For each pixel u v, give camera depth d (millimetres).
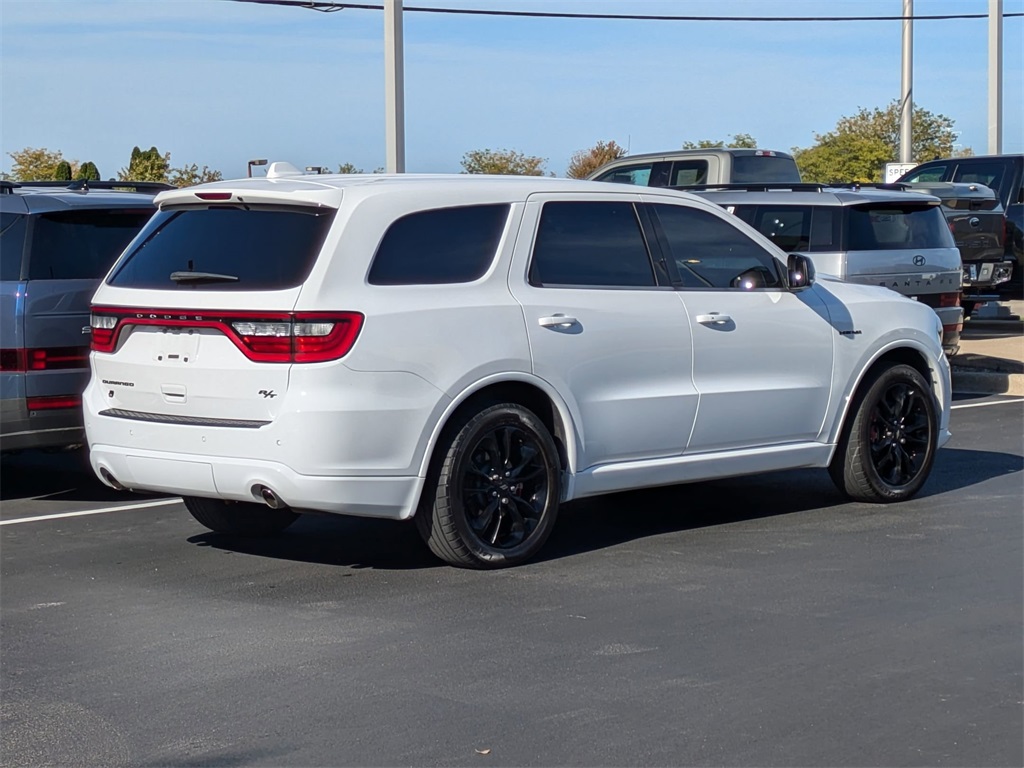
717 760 4465
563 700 5027
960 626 5918
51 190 9008
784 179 17500
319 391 6238
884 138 40094
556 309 6984
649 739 4641
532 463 7000
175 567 7121
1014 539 7578
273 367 6281
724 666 5395
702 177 17109
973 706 4941
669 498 8875
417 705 4996
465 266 6777
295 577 6875
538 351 6883
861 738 4641
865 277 12242
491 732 4723
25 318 8195
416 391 6453
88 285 8469
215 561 7246
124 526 8195
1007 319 20516
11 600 6504
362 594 6516
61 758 4551
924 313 8781
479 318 6691
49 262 8375
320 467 6262
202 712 4957
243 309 6352
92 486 9594
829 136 40156
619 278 7367
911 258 12570
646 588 6574
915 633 5816
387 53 16906
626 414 7281
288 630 5941
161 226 7047
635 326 7281
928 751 4531
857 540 7582
